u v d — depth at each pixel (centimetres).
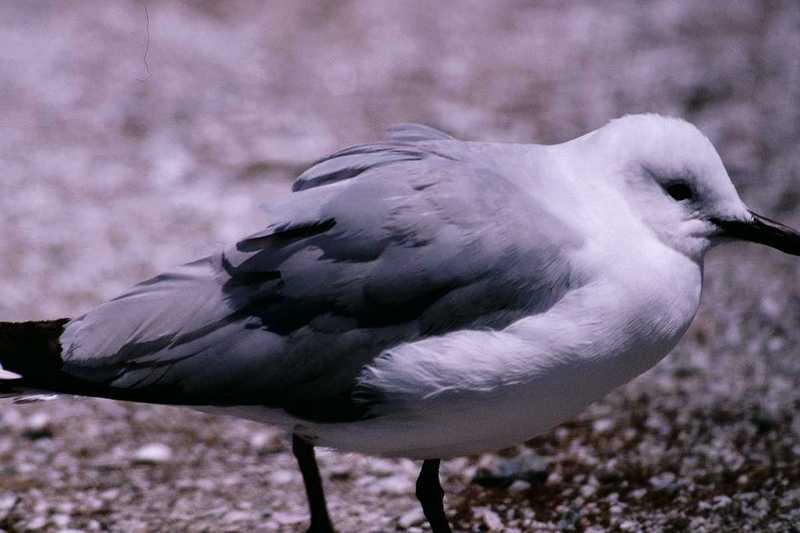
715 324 1327
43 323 834
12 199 1686
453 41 2266
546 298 782
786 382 1174
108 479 1073
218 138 1878
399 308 786
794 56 2027
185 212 1655
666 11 2330
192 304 803
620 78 2036
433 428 800
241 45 2227
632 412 1146
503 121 1895
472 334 778
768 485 977
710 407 1137
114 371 805
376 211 795
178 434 1173
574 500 991
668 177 812
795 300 1355
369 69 2131
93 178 1758
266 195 1691
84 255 1537
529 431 820
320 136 1872
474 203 795
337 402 796
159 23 2302
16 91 2000
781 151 1708
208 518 995
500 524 959
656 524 934
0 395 809
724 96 1919
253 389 797
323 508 915
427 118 1914
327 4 2448
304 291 793
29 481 1065
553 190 820
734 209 821
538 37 2270
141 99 1995
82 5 2352
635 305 782
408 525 970
